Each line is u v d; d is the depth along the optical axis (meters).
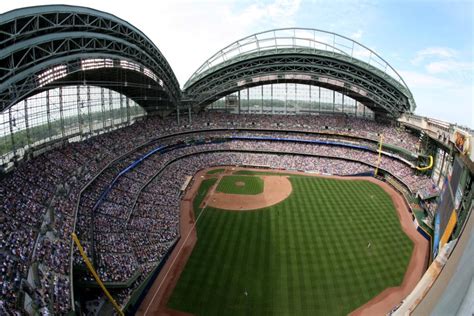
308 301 32.09
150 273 35.16
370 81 82.69
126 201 47.78
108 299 30.36
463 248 21.67
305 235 45.88
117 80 58.75
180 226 49.06
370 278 35.78
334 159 83.56
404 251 41.50
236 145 90.75
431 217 47.69
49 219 31.05
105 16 41.28
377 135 82.56
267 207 56.81
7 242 24.70
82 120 55.06
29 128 41.81
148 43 56.66
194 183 70.19
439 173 56.72
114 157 54.59
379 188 67.50
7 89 29.72
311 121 95.38
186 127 87.88
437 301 18.02
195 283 34.97
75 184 40.59
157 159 71.19
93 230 37.44
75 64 39.31
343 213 54.00
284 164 84.25
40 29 31.05
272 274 36.41
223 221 50.84
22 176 35.81
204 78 92.44
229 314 30.42
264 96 102.25
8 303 19.17
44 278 23.75
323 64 85.44
